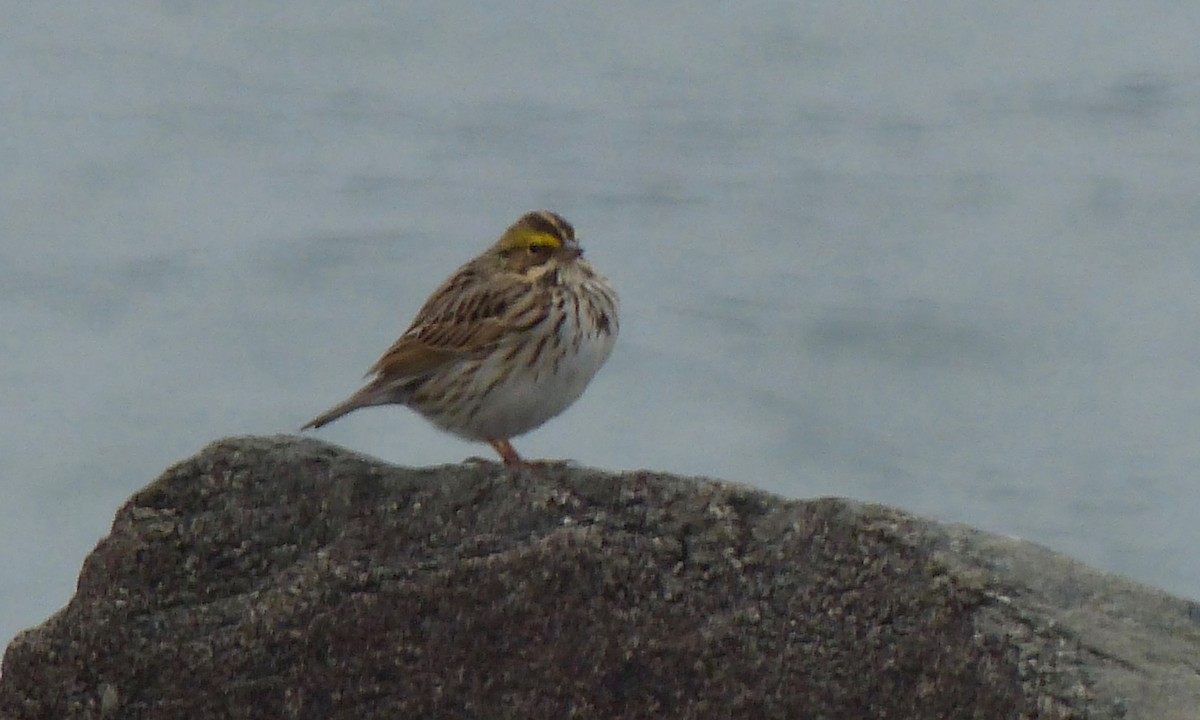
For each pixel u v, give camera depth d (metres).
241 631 8.77
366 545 8.81
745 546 8.62
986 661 8.29
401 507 8.84
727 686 8.48
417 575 8.72
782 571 8.55
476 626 8.66
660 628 8.55
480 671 8.66
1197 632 8.48
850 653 8.41
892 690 8.35
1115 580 8.67
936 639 8.36
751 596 8.54
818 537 8.59
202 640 8.80
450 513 8.82
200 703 8.79
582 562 8.61
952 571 8.47
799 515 8.66
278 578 8.82
